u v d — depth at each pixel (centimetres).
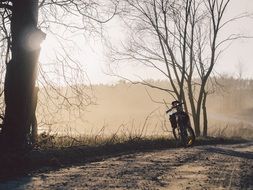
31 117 1661
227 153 1877
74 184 1006
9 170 1175
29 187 966
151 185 1006
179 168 1316
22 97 1566
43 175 1144
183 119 2256
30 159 1320
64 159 1473
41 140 1791
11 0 1559
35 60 1591
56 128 2036
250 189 977
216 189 966
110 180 1067
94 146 1839
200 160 1550
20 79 1562
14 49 1570
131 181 1055
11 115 1553
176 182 1056
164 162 1462
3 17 1636
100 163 1414
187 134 2242
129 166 1338
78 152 1617
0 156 1267
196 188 975
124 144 2034
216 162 1501
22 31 1552
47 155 1442
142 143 2173
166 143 2291
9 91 1567
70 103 1873
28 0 1553
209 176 1160
